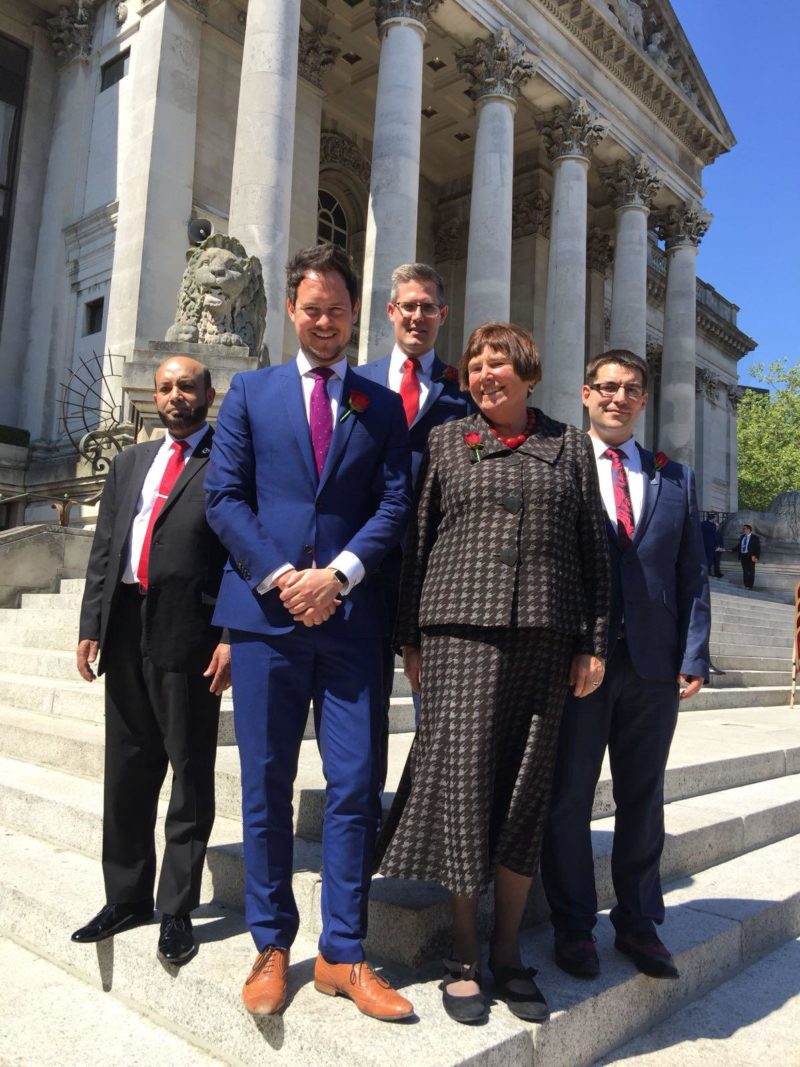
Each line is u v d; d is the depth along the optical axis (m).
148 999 3.35
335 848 3.11
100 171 21.11
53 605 9.98
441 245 30.34
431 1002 3.03
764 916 4.38
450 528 3.35
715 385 43.19
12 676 7.76
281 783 3.19
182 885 3.41
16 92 22.67
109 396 18.70
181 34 20.06
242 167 15.88
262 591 3.15
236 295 11.45
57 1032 3.21
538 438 3.44
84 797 4.81
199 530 3.68
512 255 29.45
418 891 3.53
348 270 3.43
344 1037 2.74
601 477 3.92
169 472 3.88
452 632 3.21
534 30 23.55
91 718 6.24
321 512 3.30
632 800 3.71
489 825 3.12
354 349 24.84
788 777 7.20
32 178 22.66
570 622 3.23
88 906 3.82
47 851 4.58
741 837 5.42
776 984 3.99
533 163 29.11
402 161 18.80
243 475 3.39
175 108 19.83
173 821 3.47
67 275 21.61
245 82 16.25
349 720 3.20
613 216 31.67
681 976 3.72
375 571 3.43
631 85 27.19
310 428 3.39
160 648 3.54
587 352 31.42
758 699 12.43
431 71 26.00
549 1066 2.98
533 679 3.21
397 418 3.52
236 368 10.73
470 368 3.44
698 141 30.03
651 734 3.70
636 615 3.69
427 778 3.14
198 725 3.54
